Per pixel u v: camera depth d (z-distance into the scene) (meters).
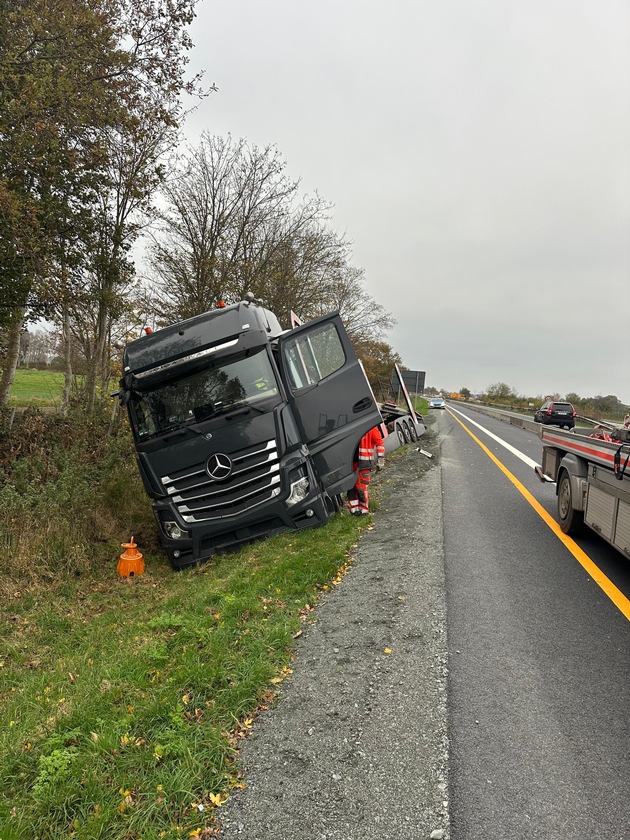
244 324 7.74
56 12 8.48
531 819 2.56
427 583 5.50
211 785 2.82
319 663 4.02
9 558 6.98
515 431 27.86
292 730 3.25
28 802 2.77
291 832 2.50
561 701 3.53
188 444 7.50
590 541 7.35
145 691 3.79
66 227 11.09
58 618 5.98
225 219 18.34
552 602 5.18
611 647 4.29
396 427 11.18
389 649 4.17
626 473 5.58
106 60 9.55
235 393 7.58
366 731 3.20
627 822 2.55
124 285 16.08
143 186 13.81
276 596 5.37
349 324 34.06
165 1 10.73
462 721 3.30
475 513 8.83
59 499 8.64
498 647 4.25
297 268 21.75
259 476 7.44
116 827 2.58
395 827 2.51
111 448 12.26
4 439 11.66
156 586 7.15
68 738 3.27
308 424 7.89
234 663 4.04
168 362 7.61
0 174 8.97
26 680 4.57
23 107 8.44
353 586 5.55
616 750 3.06
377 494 10.25
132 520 9.55
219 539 7.60
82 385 18.86
